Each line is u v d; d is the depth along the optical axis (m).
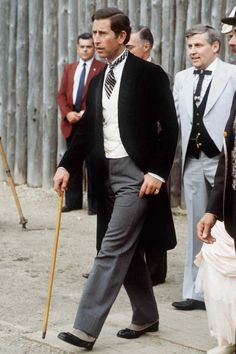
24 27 15.43
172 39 13.40
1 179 16.03
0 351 7.17
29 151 15.49
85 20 14.55
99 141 7.29
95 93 7.34
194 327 7.81
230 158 6.32
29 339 7.45
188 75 8.62
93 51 13.48
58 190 7.41
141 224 7.21
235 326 6.55
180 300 8.77
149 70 7.20
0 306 8.49
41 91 15.30
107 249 7.15
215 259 6.63
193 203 8.52
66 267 10.14
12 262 10.31
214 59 8.51
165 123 7.14
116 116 7.20
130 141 7.15
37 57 15.25
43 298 8.80
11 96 15.73
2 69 15.81
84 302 7.15
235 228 6.28
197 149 8.45
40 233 11.98
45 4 15.03
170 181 13.38
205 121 8.40
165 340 7.45
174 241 7.39
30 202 14.38
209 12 12.95
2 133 15.91
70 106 13.58
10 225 12.51
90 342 7.13
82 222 12.83
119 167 7.21
